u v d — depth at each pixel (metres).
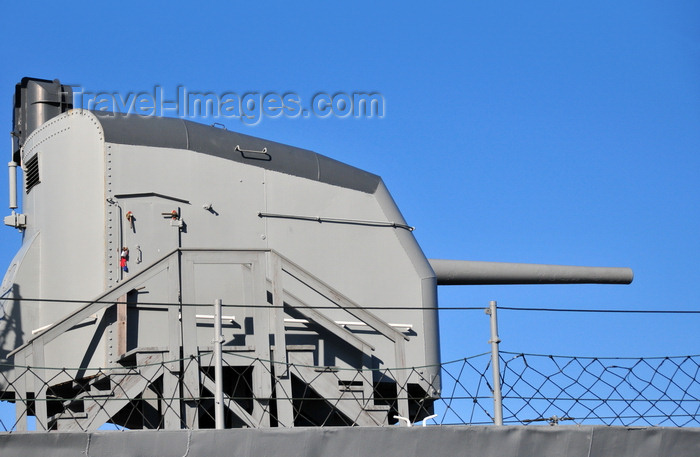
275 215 14.88
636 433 12.63
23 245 14.90
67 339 13.70
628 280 18.31
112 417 13.28
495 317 12.59
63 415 13.15
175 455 11.31
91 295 13.84
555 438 12.36
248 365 13.30
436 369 15.30
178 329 13.03
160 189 14.23
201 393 13.39
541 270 17.83
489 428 12.21
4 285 14.62
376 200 15.63
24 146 15.26
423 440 12.02
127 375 12.78
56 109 15.63
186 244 14.25
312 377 13.52
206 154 14.59
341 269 15.17
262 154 15.00
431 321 15.46
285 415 13.21
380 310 15.22
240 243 14.59
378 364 14.84
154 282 13.76
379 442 11.90
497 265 17.58
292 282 14.70
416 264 15.62
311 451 11.70
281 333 13.38
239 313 14.06
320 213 15.20
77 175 14.18
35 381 13.37
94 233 13.96
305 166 15.26
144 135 14.30
